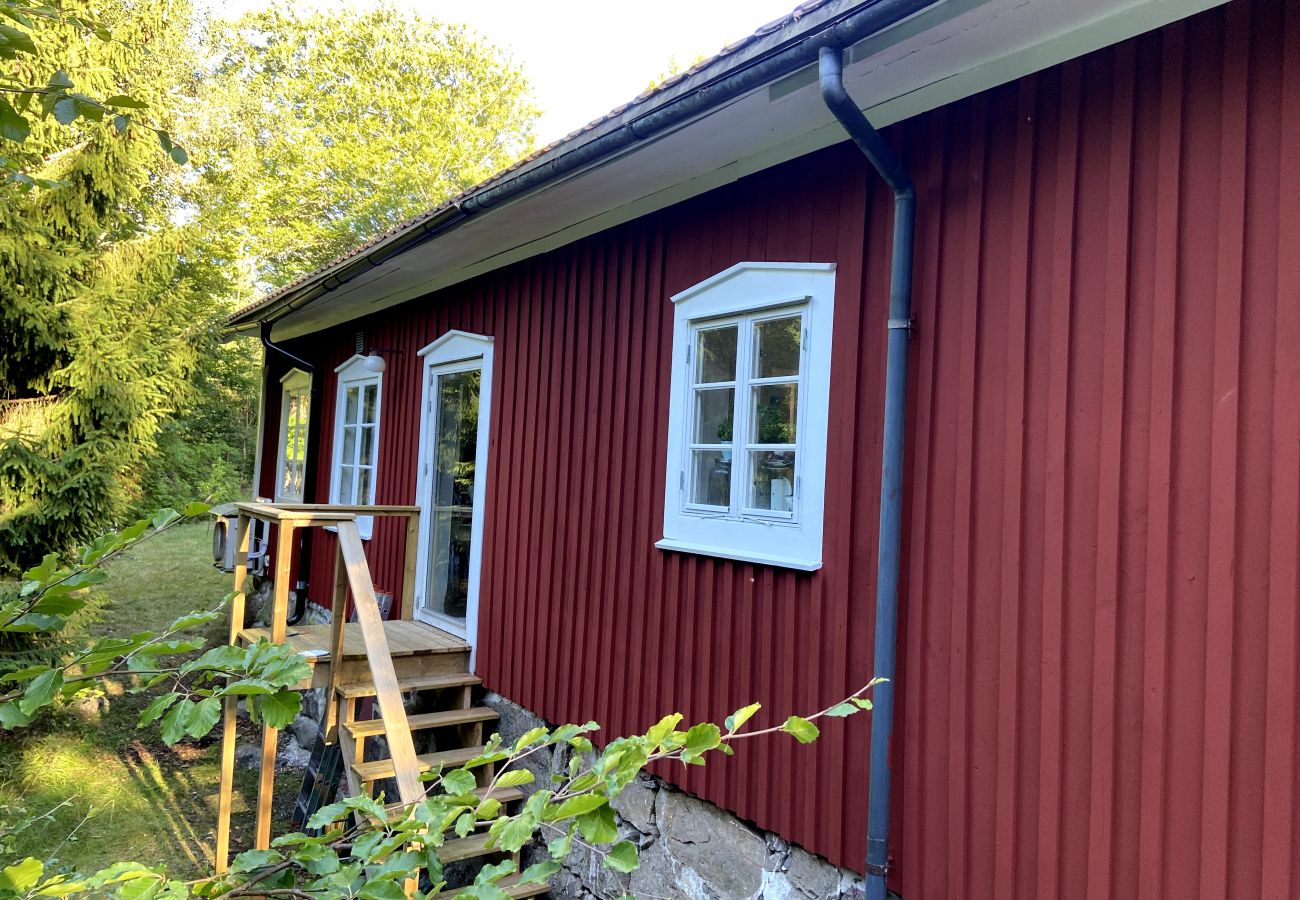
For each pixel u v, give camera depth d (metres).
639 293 3.89
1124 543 2.10
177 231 8.09
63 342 6.73
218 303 17.94
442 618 5.36
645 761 1.25
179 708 1.32
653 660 3.58
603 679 3.88
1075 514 2.21
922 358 2.63
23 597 1.38
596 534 4.03
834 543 2.83
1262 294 1.89
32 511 6.45
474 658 4.93
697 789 3.31
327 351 7.95
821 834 2.78
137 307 7.83
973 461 2.46
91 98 1.52
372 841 1.36
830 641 2.81
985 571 2.40
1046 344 2.30
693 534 3.42
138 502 8.84
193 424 18.11
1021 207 2.39
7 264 6.46
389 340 6.59
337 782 4.84
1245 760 1.87
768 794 2.99
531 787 4.27
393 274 5.62
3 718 1.27
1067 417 2.24
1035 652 2.27
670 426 3.60
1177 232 2.05
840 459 2.83
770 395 3.17
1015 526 2.33
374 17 22.97
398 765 3.22
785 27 2.34
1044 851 2.21
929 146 2.67
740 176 3.32
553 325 4.52
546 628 4.32
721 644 3.25
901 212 2.59
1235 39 1.97
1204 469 1.97
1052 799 2.20
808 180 3.05
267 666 1.37
